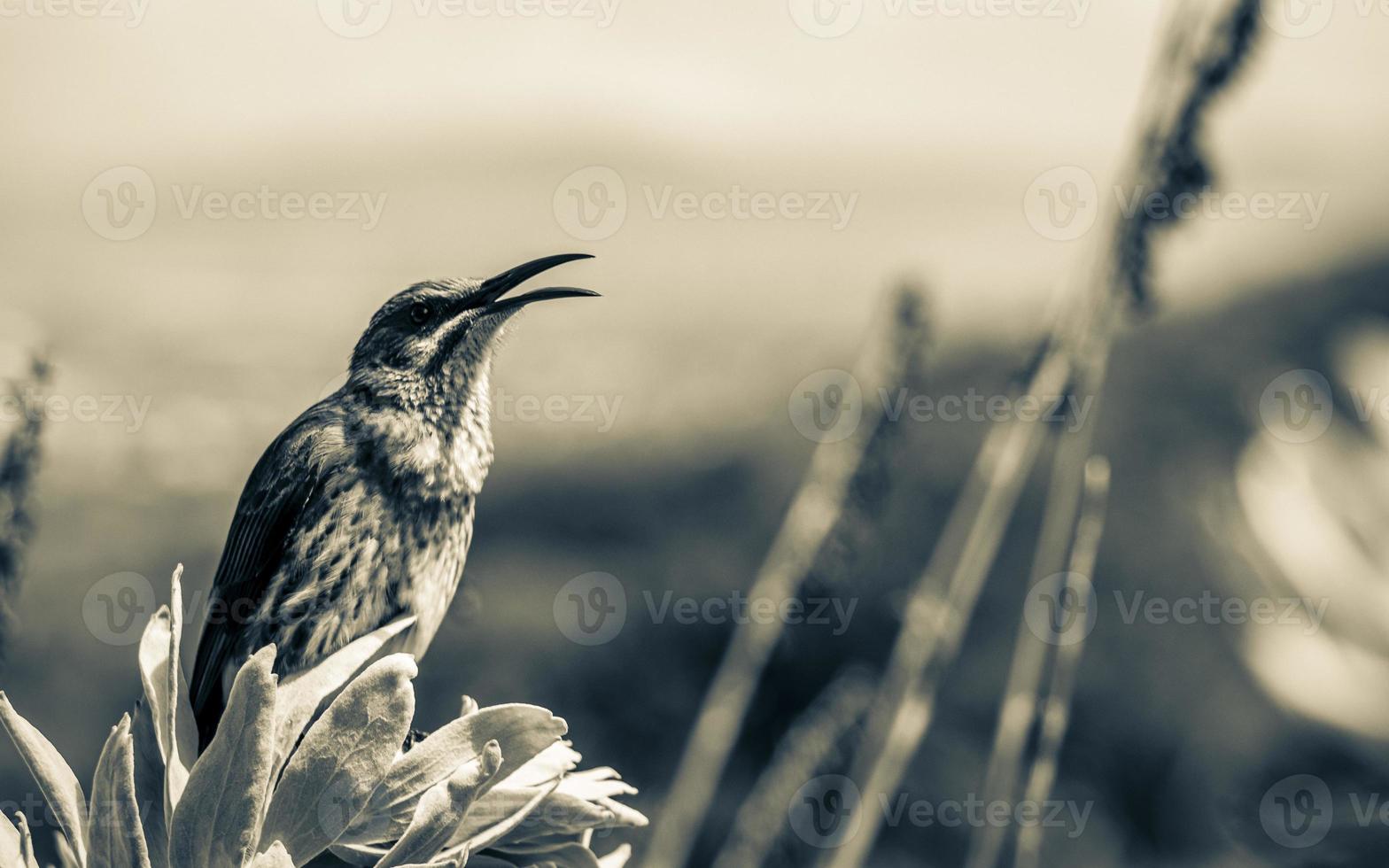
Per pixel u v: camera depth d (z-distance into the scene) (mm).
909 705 6023
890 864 13586
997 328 19438
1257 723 13242
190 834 3213
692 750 7598
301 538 6137
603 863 3711
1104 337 5703
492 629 15773
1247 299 19031
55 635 16234
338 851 3535
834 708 6910
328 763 3355
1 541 4312
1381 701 10188
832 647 13203
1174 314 19031
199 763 3223
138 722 3520
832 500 6918
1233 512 10711
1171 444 17328
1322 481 10562
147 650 3639
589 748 14703
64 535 18250
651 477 18844
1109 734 14898
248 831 3213
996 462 6082
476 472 6691
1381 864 9875
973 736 14711
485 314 6844
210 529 18672
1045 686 5824
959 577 6000
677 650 15688
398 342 6668
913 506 15289
